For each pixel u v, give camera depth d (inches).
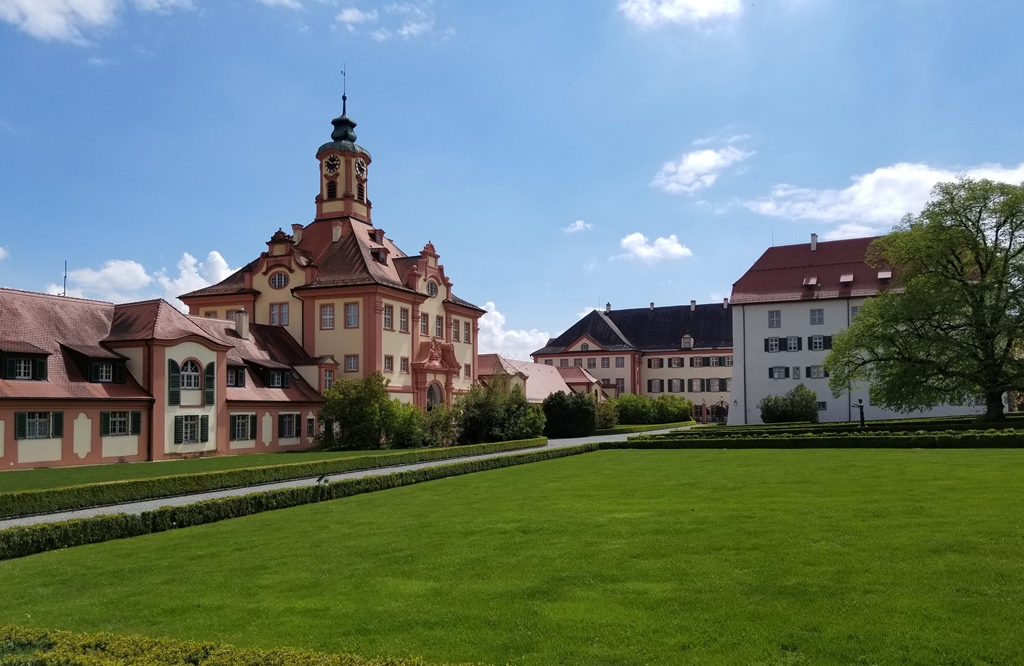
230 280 3006.9
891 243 2413.9
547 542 685.3
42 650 374.3
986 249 2260.1
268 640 451.2
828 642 406.9
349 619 483.5
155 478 1233.4
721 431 2404.0
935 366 2177.7
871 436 1795.0
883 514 735.1
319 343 2733.8
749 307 3703.3
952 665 374.3
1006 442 1628.9
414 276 2928.2
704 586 514.3
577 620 458.3
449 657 412.8
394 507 1015.6
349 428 2351.1
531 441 2421.3
